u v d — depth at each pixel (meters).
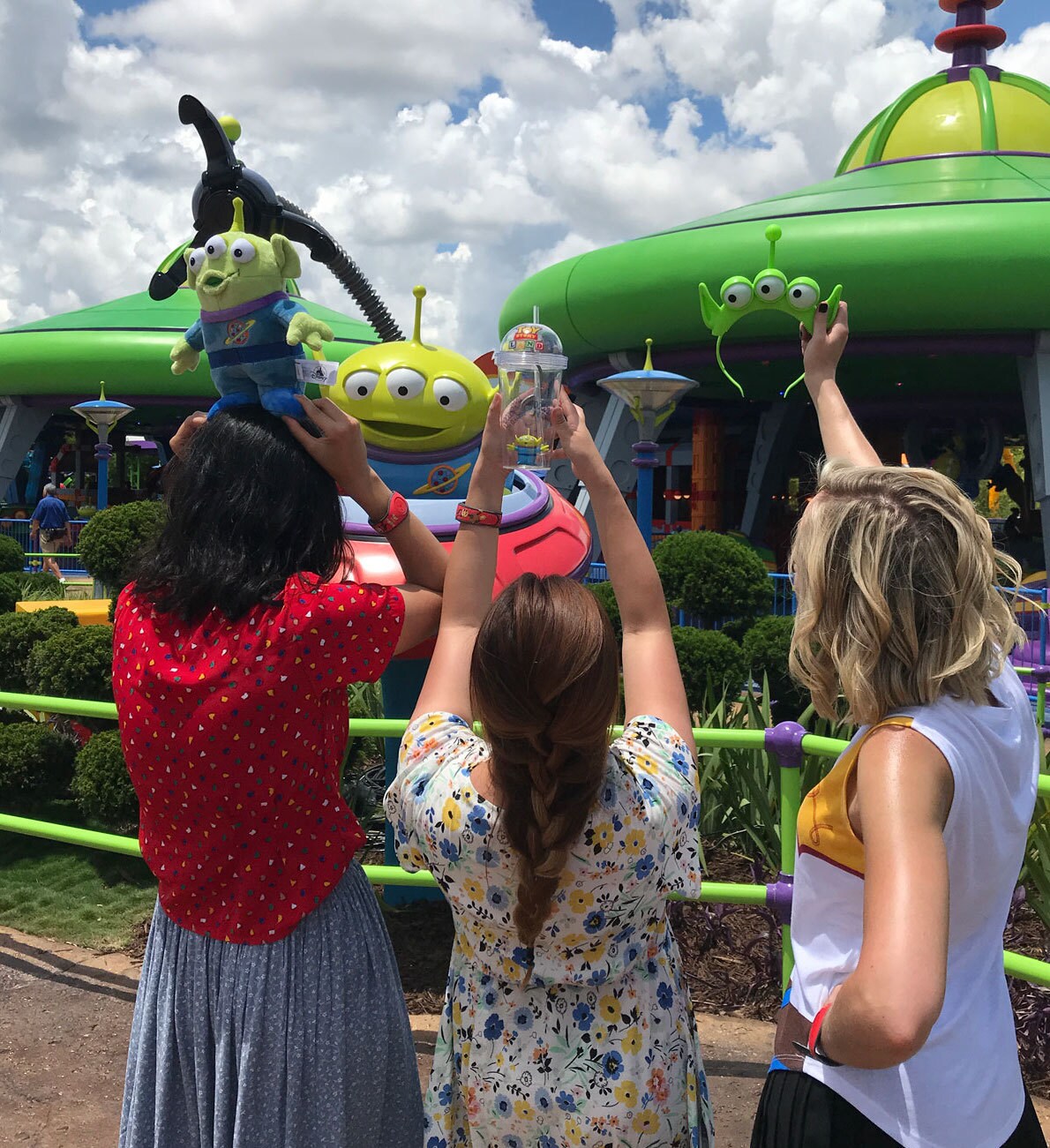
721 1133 2.88
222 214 2.30
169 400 28.08
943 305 15.34
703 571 8.45
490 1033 1.47
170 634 1.57
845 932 1.37
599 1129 1.42
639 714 1.60
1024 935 4.19
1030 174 17.39
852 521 1.37
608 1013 1.45
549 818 1.30
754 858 4.95
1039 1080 3.19
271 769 1.53
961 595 1.31
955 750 1.26
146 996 1.66
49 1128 2.92
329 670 1.54
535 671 1.27
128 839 3.71
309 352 1.98
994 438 23.75
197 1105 1.60
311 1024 1.55
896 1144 1.30
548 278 18.84
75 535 23.95
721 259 15.91
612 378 9.66
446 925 4.19
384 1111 1.67
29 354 27.45
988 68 19.84
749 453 26.09
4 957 4.11
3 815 3.97
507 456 1.80
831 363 2.17
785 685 6.92
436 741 1.51
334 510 1.70
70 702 3.76
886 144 19.44
